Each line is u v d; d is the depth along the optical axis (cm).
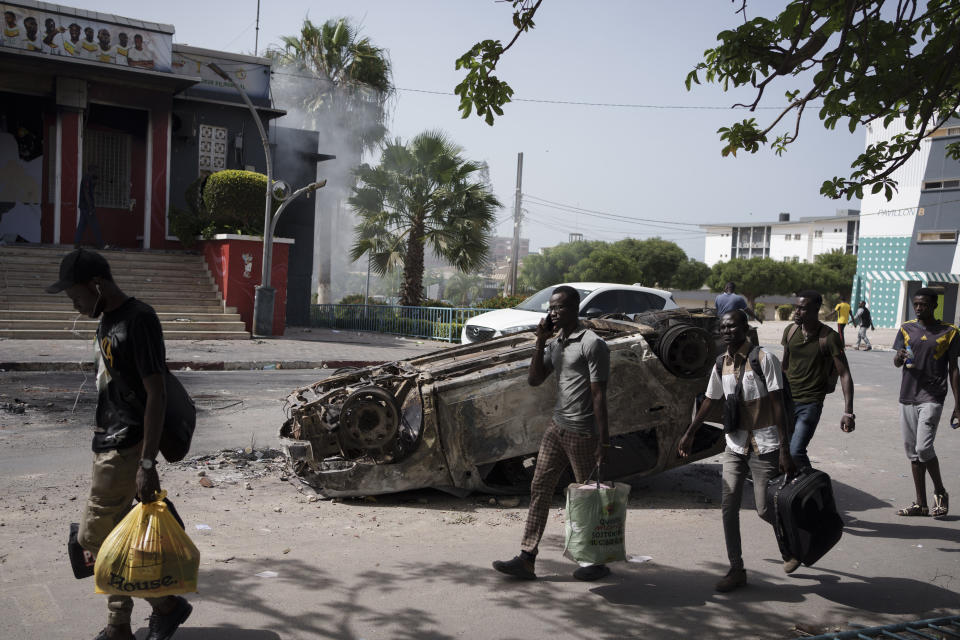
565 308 434
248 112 2245
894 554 507
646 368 604
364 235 2488
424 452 570
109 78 1955
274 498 578
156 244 2114
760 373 429
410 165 2436
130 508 321
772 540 528
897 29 402
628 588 426
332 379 669
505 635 358
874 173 460
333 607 380
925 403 592
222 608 372
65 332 1553
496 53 441
